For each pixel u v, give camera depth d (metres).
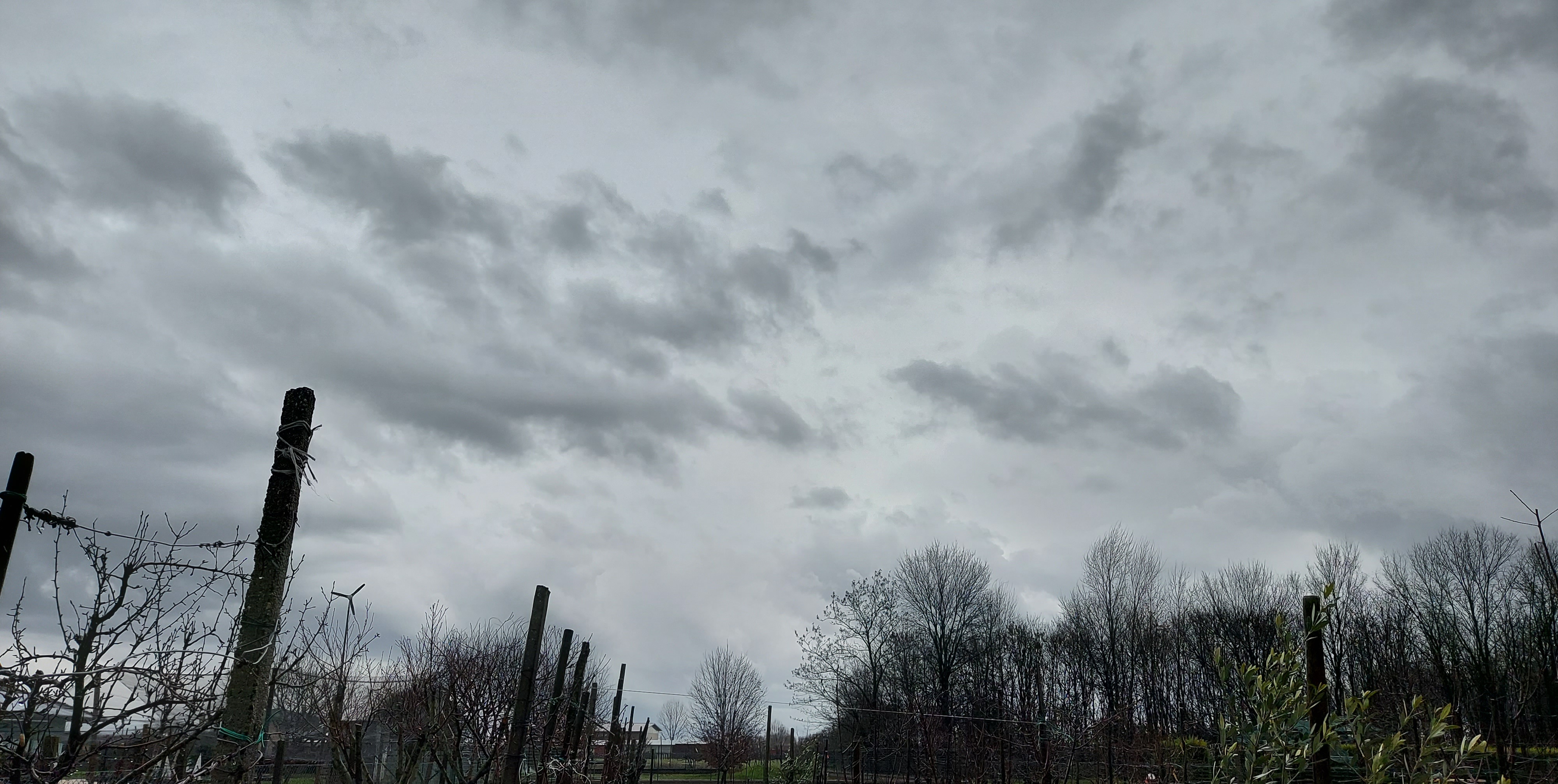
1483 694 23.55
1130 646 45.34
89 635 6.36
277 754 13.32
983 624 52.72
